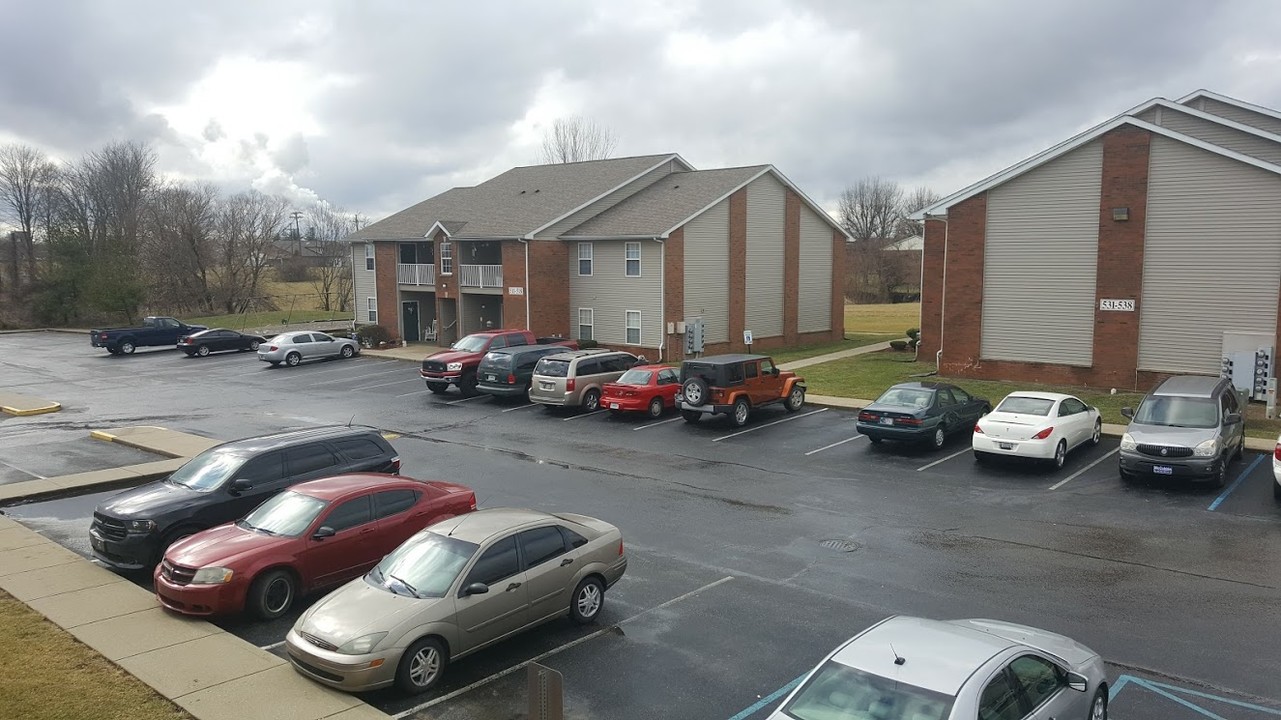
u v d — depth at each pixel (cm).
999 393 2572
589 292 3841
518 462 1933
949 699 555
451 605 891
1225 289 2378
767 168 3916
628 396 2430
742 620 1045
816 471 1817
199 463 1362
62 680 870
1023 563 1227
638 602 1109
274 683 868
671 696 854
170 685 862
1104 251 2552
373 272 4997
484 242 4453
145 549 1200
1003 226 2742
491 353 2786
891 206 11738
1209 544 1291
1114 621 1015
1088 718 681
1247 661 904
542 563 988
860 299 9000
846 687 588
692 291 3634
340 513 1141
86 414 2686
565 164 4841
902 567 1221
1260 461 1802
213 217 8588
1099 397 2486
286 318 6944
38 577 1202
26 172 8606
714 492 1655
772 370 2436
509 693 869
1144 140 2459
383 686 841
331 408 2745
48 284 7044
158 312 7938
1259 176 2303
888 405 2002
